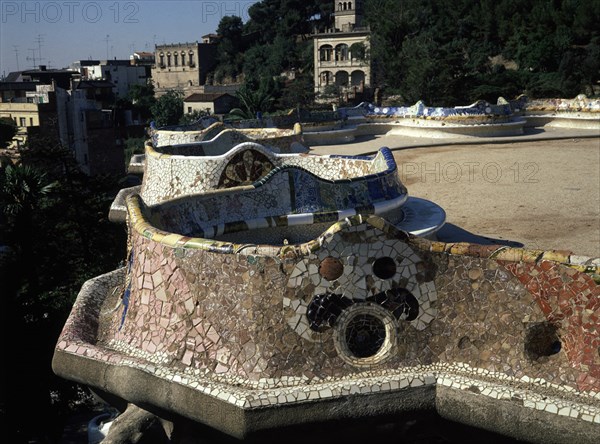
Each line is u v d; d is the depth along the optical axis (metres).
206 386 5.45
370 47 70.06
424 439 5.92
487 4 67.19
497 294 5.48
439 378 5.42
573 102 26.48
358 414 5.30
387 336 5.57
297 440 5.36
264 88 69.25
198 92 85.06
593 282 5.19
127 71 92.31
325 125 24.55
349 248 5.49
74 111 55.28
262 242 9.22
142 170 17.78
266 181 9.32
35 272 21.70
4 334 17.31
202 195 8.84
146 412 6.22
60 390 17.25
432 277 5.58
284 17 96.88
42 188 22.47
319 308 5.49
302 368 5.47
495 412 5.16
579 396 5.15
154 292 6.09
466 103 53.50
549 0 62.72
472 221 11.96
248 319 5.53
